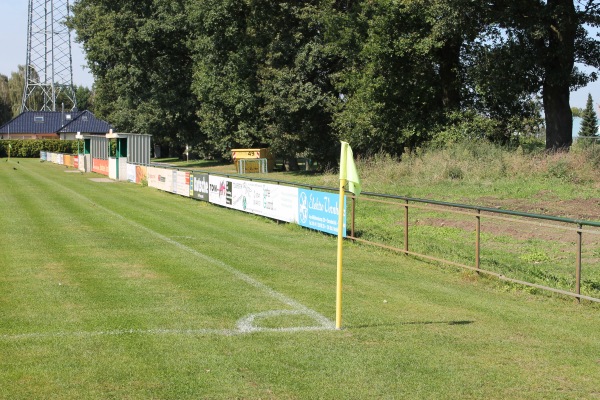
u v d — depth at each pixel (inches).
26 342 272.5
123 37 1984.5
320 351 265.1
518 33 974.4
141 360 250.4
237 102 1578.5
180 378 230.8
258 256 512.4
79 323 303.9
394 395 217.9
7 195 1032.2
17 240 569.9
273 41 1471.5
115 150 1537.9
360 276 442.9
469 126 1072.8
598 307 361.1
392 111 1173.7
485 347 277.9
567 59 962.7
